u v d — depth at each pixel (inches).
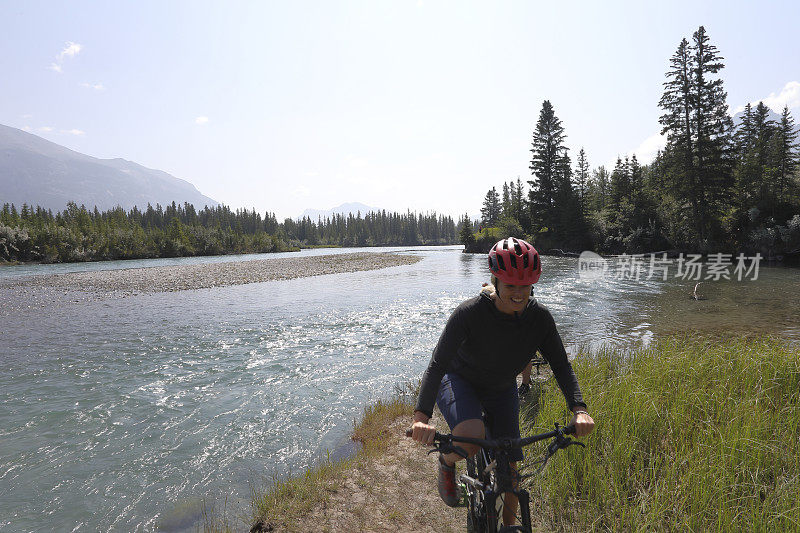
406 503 159.0
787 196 1814.7
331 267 1824.6
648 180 2581.2
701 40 1731.1
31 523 175.2
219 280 1282.0
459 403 97.6
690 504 135.7
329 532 141.7
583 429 88.2
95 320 656.4
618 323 534.0
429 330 537.3
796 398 202.8
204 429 266.2
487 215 5615.2
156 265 2463.1
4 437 260.4
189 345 489.7
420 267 1798.7
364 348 455.5
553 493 150.5
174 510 180.4
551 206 2679.6
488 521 85.2
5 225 3563.0
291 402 307.7
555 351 100.0
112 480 208.2
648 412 186.5
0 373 392.8
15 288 1194.6
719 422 178.1
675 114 1793.8
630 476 155.8
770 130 2625.5
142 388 347.6
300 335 527.8
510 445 84.4
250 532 152.9
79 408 306.5
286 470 211.6
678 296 761.6
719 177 1763.0
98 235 3836.1
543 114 2763.3
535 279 86.3
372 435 235.5
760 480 142.6
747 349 271.4
